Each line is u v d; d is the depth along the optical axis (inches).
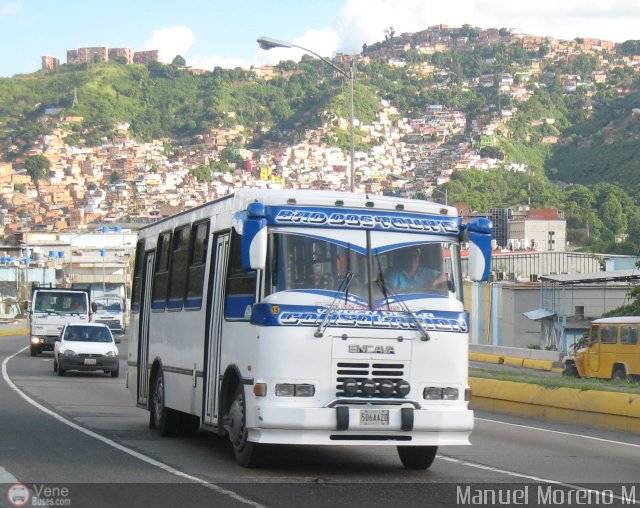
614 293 2393.0
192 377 634.2
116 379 1333.7
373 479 526.6
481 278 547.2
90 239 5654.5
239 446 548.7
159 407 709.3
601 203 7381.9
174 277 703.1
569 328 2278.5
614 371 1449.3
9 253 5935.0
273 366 518.6
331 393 521.7
